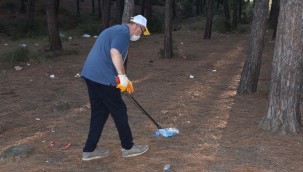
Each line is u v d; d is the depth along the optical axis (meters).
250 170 4.16
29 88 9.32
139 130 5.66
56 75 11.05
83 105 7.48
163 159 4.49
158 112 6.76
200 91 8.66
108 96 4.16
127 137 4.44
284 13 5.16
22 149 4.71
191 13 44.22
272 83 5.44
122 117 4.30
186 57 14.21
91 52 4.18
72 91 8.88
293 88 5.30
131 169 4.24
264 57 14.27
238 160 4.44
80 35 23.75
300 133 5.34
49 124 6.14
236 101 7.61
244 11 37.56
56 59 14.06
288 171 4.14
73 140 5.26
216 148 4.84
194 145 4.96
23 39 22.03
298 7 5.07
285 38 5.18
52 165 4.39
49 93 8.70
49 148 4.94
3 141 5.33
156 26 26.03
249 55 8.16
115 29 4.07
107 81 4.09
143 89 8.90
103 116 4.40
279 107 5.37
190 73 11.17
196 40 20.69
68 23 32.41
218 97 8.03
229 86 9.29
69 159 4.56
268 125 5.47
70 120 6.36
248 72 8.16
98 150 4.55
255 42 8.01
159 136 5.29
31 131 5.78
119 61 3.93
